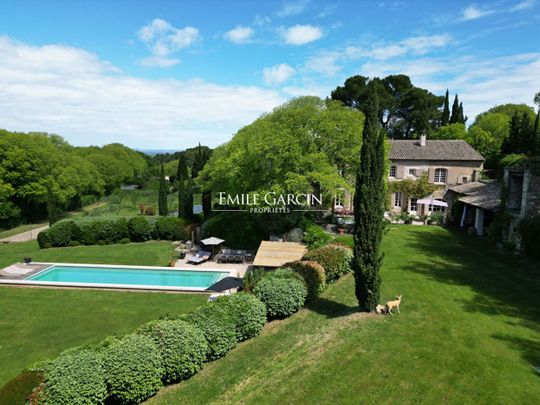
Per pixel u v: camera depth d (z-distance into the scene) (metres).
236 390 10.16
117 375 9.66
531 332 12.42
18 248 32.09
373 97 13.31
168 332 11.06
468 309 14.34
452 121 59.25
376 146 13.43
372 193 13.63
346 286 17.95
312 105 28.44
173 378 10.85
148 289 21.02
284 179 25.92
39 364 9.36
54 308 18.48
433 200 35.59
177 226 33.91
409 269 19.73
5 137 43.28
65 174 50.94
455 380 9.73
